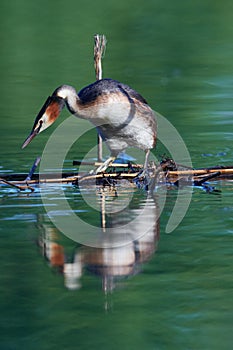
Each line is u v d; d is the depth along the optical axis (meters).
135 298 7.86
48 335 7.09
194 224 10.23
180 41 27.83
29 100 19.47
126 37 28.36
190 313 7.51
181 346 6.86
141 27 30.16
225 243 9.43
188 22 31.31
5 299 7.83
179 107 18.56
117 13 32.78
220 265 8.70
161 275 8.46
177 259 8.93
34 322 7.34
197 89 20.84
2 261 8.88
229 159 13.91
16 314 7.52
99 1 35.38
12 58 25.08
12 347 6.87
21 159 14.16
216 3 35.12
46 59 24.86
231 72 23.16
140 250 9.24
